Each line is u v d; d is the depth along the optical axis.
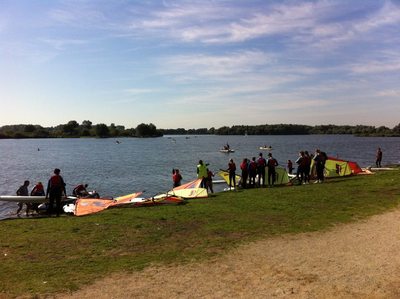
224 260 10.89
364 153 87.00
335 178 30.12
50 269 10.41
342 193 21.75
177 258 11.16
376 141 174.75
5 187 40.81
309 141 183.38
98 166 61.53
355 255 11.03
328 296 8.42
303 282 9.20
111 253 11.79
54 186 19.42
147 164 64.25
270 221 15.50
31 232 14.70
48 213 20.36
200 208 18.80
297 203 19.22
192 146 138.00
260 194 22.78
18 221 17.05
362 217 15.73
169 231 14.27
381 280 9.19
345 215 16.17
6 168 60.00
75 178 46.16
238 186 27.61
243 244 12.39
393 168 37.69
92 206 19.84
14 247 12.62
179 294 8.66
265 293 8.63
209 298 8.42
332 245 12.05
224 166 59.38
